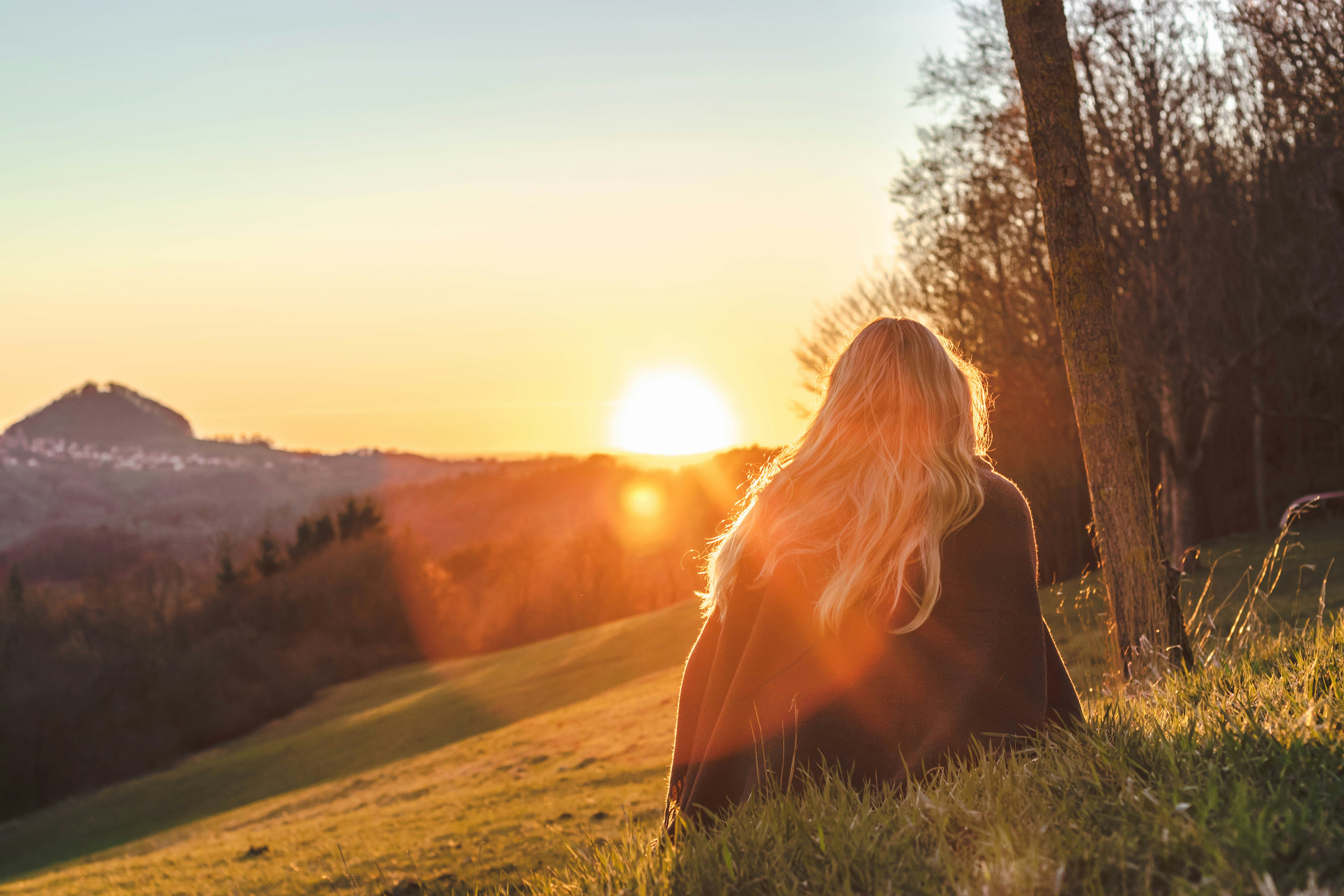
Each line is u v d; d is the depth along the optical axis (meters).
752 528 2.10
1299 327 22.36
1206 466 27.70
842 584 1.87
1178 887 1.20
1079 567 23.70
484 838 10.19
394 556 74.06
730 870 1.51
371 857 10.17
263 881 10.26
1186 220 18.09
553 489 113.31
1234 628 3.78
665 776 12.70
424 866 9.36
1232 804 1.34
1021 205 19.27
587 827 9.29
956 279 21.42
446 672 59.12
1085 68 17.72
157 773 48.81
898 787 1.76
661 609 63.56
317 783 31.83
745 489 2.31
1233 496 28.73
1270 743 1.62
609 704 23.83
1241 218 18.98
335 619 71.25
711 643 2.17
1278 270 19.20
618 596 70.69
